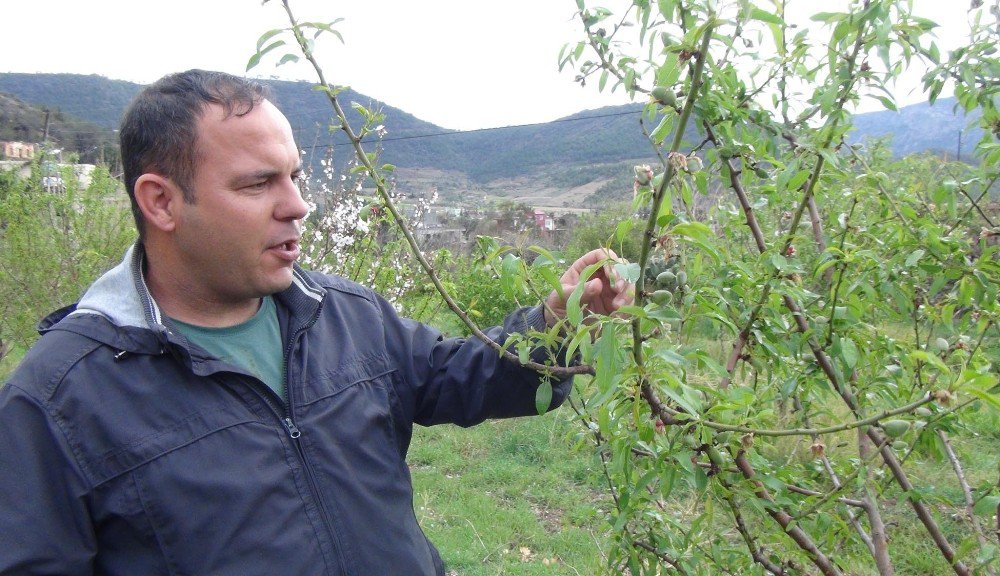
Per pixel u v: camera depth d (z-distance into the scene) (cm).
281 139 140
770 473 164
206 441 131
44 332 143
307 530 135
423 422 174
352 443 147
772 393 176
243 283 140
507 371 157
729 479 147
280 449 138
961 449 200
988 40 171
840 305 167
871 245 181
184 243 138
